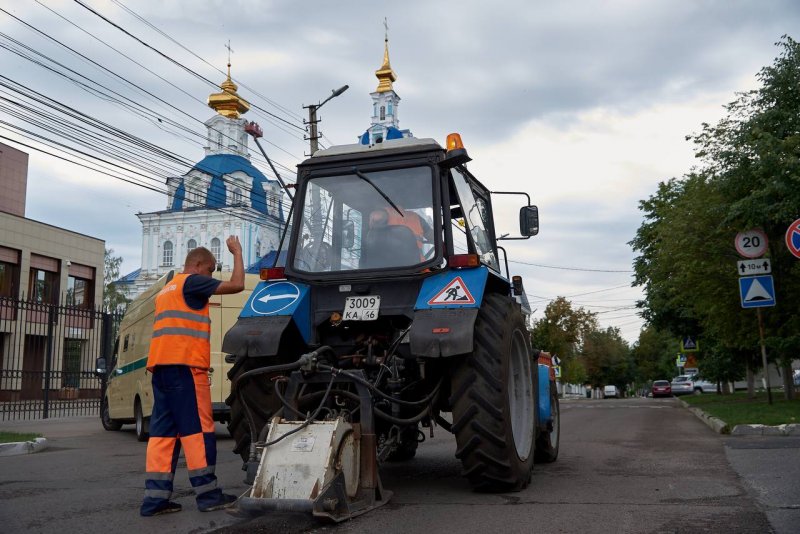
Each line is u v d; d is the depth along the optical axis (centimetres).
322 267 576
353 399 491
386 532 400
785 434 991
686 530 397
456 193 593
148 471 467
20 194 3509
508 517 441
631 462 720
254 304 567
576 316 4409
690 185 1681
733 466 656
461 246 579
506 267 734
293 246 588
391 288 555
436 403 579
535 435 626
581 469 674
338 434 435
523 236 690
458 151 562
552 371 783
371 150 595
